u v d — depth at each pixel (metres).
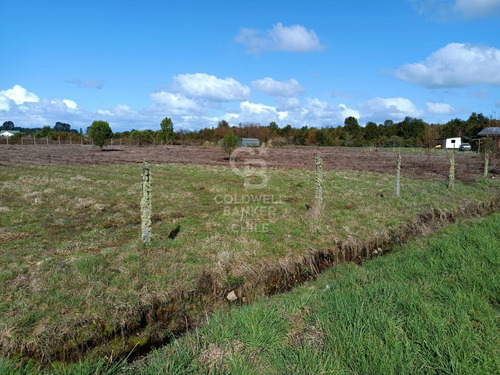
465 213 10.69
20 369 3.34
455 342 3.41
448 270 5.57
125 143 55.16
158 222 8.27
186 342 3.75
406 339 3.47
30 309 4.21
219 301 5.31
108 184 13.32
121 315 4.40
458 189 12.96
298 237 7.45
